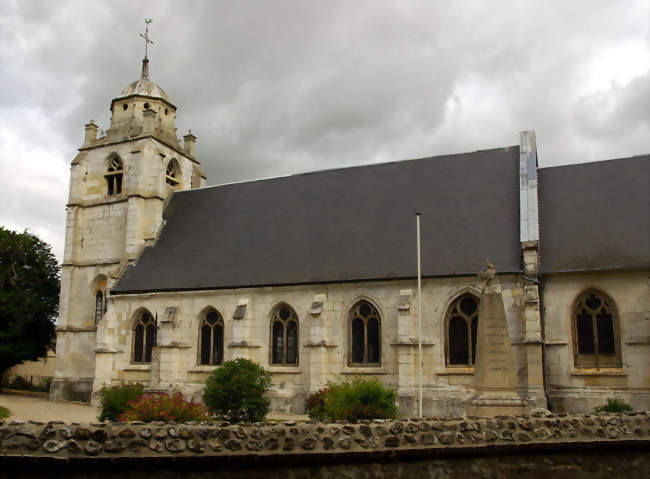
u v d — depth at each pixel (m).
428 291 33.84
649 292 30.44
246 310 37.53
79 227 47.78
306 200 42.50
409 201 39.06
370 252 36.69
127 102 49.66
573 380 31.02
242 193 45.69
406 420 16.80
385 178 41.44
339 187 42.31
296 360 36.56
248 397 28.86
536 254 32.31
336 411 26.00
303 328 36.28
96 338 43.09
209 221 44.59
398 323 33.53
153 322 40.56
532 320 31.06
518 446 16.22
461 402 31.92
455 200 37.88
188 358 38.88
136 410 23.81
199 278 39.91
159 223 45.81
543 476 16.25
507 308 32.25
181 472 14.62
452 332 33.34
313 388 34.50
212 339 38.84
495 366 22.61
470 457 16.09
